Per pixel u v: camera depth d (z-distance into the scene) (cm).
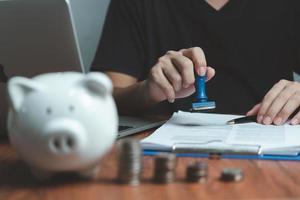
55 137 48
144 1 140
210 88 135
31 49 76
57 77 52
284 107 87
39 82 51
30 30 74
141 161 54
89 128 49
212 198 47
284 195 48
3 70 78
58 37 74
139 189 51
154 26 139
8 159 68
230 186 51
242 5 137
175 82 92
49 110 48
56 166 51
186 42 137
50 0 71
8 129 53
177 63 93
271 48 137
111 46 136
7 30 75
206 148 66
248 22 137
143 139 74
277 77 137
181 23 138
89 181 54
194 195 48
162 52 138
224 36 136
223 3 138
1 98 79
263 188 50
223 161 63
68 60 76
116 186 52
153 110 115
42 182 54
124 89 117
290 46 141
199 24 137
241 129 80
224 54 136
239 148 65
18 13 73
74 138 48
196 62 91
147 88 107
